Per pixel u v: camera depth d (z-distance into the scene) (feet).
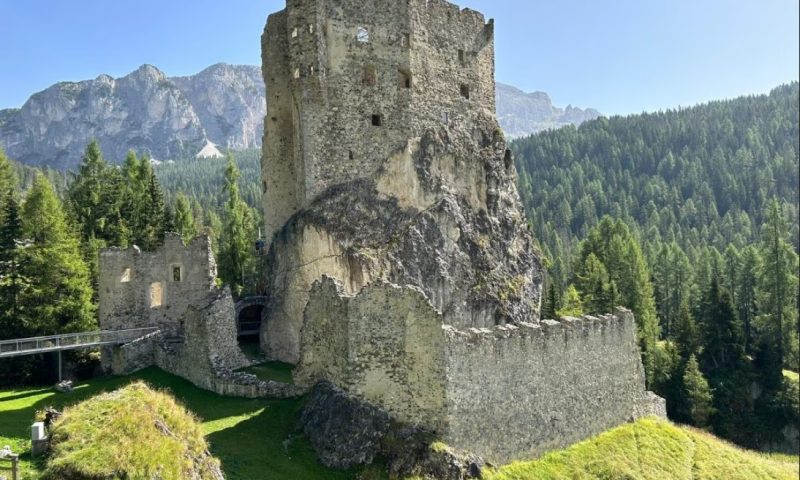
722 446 124.47
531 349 95.81
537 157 625.82
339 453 79.30
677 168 558.56
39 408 93.81
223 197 583.58
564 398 100.89
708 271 272.10
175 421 63.52
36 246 136.36
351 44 141.38
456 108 156.66
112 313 129.70
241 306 148.77
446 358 83.35
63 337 118.52
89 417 59.88
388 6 145.69
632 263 244.63
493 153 154.20
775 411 189.78
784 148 553.23
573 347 103.76
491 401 88.63
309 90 137.49
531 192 533.14
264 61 153.17
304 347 94.22
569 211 486.38
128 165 242.58
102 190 210.79
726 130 602.85
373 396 84.48
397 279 125.80
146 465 54.39
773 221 221.46
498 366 90.27
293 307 134.82
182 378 110.32
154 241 198.59
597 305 212.23
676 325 228.63
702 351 212.23
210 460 64.18
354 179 139.95
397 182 138.92
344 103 140.15
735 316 214.28
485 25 165.27
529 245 153.99
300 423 85.15
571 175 561.02
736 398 191.31
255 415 89.04
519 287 141.90
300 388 93.81
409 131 146.41
